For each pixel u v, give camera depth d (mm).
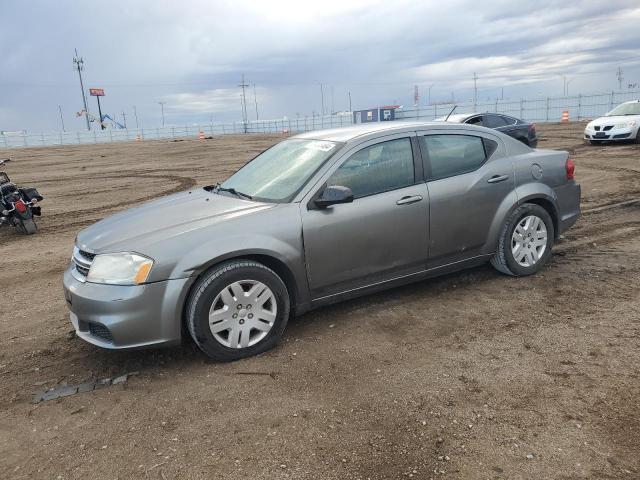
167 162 25047
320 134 4910
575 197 5602
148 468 2721
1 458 2895
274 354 3938
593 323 4133
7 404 3471
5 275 6805
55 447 2963
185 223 3953
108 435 3043
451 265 4871
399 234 4449
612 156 14766
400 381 3443
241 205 4215
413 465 2635
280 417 3105
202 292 3701
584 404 3074
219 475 2631
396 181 4488
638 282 4930
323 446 2816
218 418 3139
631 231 6770
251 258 3943
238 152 29500
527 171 5176
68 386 3676
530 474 2531
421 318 4438
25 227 9492
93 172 21922
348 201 3994
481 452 2707
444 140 4816
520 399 3162
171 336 3701
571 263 5602
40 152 45156
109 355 4121
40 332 4703
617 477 2480
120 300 3566
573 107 44750
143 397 3445
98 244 3867
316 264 4125
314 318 4566
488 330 4133
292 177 4371
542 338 3938
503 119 16281
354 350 3928
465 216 4785
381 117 57750
